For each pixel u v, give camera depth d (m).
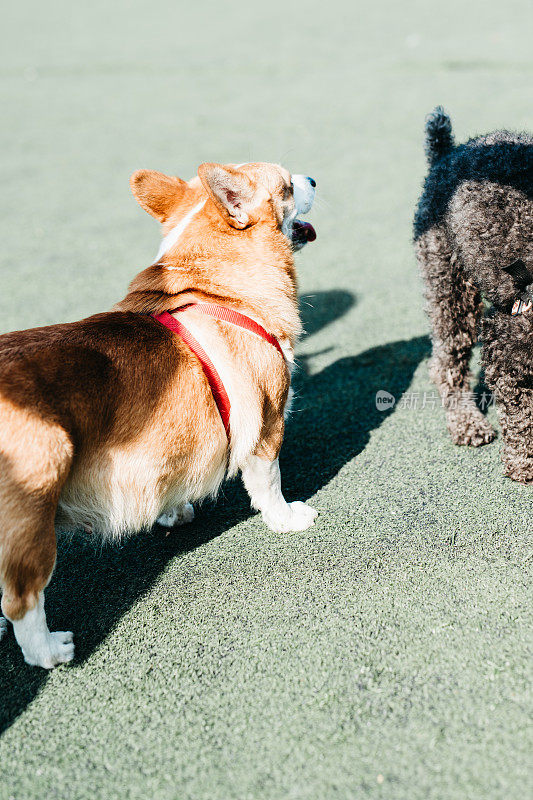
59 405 2.25
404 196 6.59
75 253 6.25
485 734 2.03
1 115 10.86
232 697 2.27
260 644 2.46
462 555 2.74
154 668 2.43
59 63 13.97
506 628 2.37
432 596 2.56
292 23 15.66
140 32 16.53
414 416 3.77
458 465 3.33
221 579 2.81
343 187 6.91
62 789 2.05
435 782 1.93
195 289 2.74
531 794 1.86
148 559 2.99
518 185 2.82
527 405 3.03
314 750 2.06
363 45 12.66
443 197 3.24
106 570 2.95
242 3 19.78
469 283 3.38
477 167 3.00
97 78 12.61
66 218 7.03
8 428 2.17
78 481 2.38
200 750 2.11
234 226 2.79
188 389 2.54
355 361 4.36
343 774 1.98
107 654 2.51
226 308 2.71
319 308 5.04
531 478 3.10
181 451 2.56
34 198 7.59
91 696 2.35
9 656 2.55
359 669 2.30
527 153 2.89
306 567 2.81
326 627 2.49
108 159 8.46
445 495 3.12
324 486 3.32
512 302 2.89
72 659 2.50
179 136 8.95
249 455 2.87
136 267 5.87
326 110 9.24
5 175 8.33
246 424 2.71
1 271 6.03
